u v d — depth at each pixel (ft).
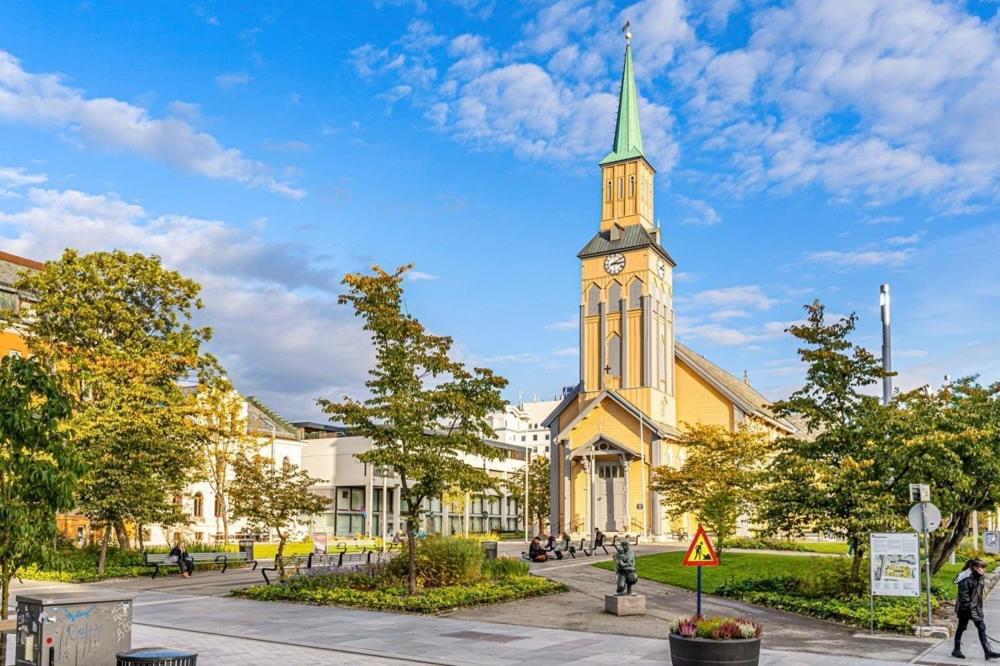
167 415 123.75
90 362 122.52
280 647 56.80
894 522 75.36
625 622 71.10
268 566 126.82
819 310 85.51
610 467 215.10
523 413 622.54
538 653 55.77
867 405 82.89
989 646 57.31
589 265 229.45
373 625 67.67
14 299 166.30
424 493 82.94
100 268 133.39
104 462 111.75
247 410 246.88
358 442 264.11
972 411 85.66
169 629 64.90
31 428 36.76
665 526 205.46
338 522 266.16
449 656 54.24
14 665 38.45
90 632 37.93
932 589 87.51
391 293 86.07
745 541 169.17
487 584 87.81
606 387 216.95
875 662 53.36
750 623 48.60
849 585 79.56
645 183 236.02
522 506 330.13
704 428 143.64
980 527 208.23
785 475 83.20
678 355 230.89
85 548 129.80
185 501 207.21
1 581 37.40
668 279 234.17
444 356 86.07
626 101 237.45
